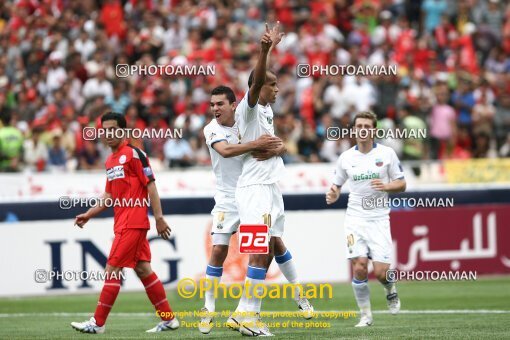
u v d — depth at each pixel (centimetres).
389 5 7331
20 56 6106
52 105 5503
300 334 2761
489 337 2656
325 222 4400
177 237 4241
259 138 2695
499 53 7031
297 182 4816
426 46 6912
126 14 6531
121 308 3741
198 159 5194
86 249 4156
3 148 5003
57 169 5091
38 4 6500
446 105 5909
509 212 4669
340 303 3806
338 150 5338
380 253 3011
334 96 5762
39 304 3888
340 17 7038
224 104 2792
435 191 4562
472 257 4609
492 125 6188
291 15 6806
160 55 6159
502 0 7569
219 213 2892
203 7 6675
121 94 5412
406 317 3322
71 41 5941
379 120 5650
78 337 2794
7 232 4088
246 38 6444
